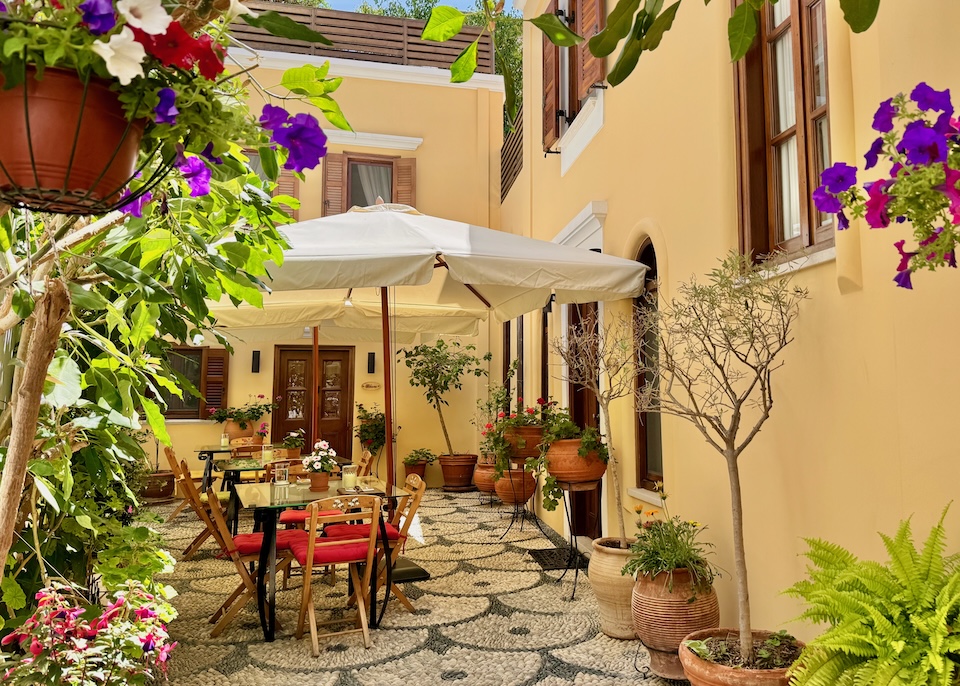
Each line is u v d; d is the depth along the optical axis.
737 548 2.69
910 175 1.27
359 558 4.05
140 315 1.82
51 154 0.89
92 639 2.19
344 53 10.50
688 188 4.09
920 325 2.26
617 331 4.67
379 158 10.45
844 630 1.93
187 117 0.97
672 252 4.30
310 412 10.59
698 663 2.55
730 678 2.42
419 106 10.67
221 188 1.69
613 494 5.34
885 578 2.01
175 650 3.79
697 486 3.85
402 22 10.73
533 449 6.73
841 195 1.49
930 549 1.97
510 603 4.61
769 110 3.49
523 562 5.75
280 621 4.29
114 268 1.38
